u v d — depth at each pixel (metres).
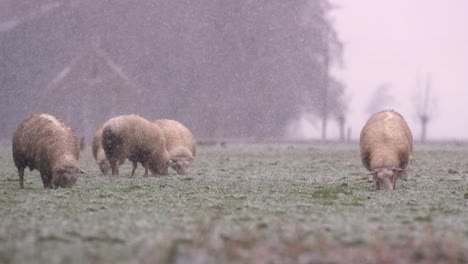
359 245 38.25
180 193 70.94
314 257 34.94
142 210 54.94
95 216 50.78
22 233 41.81
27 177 96.69
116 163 95.50
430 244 38.09
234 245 37.03
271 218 49.28
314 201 62.91
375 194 69.31
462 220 49.28
